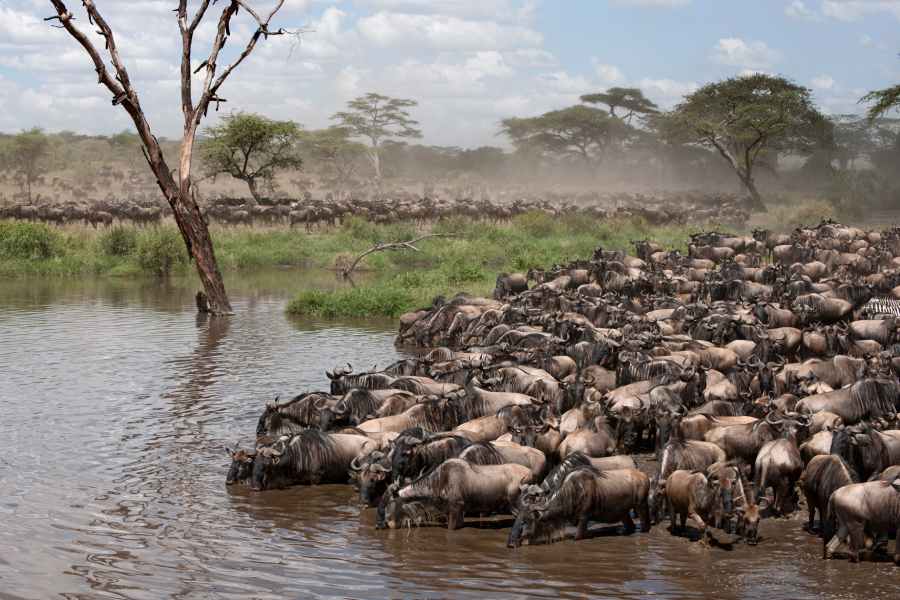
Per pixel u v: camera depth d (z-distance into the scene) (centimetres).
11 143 10281
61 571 1212
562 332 2319
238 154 10869
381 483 1455
